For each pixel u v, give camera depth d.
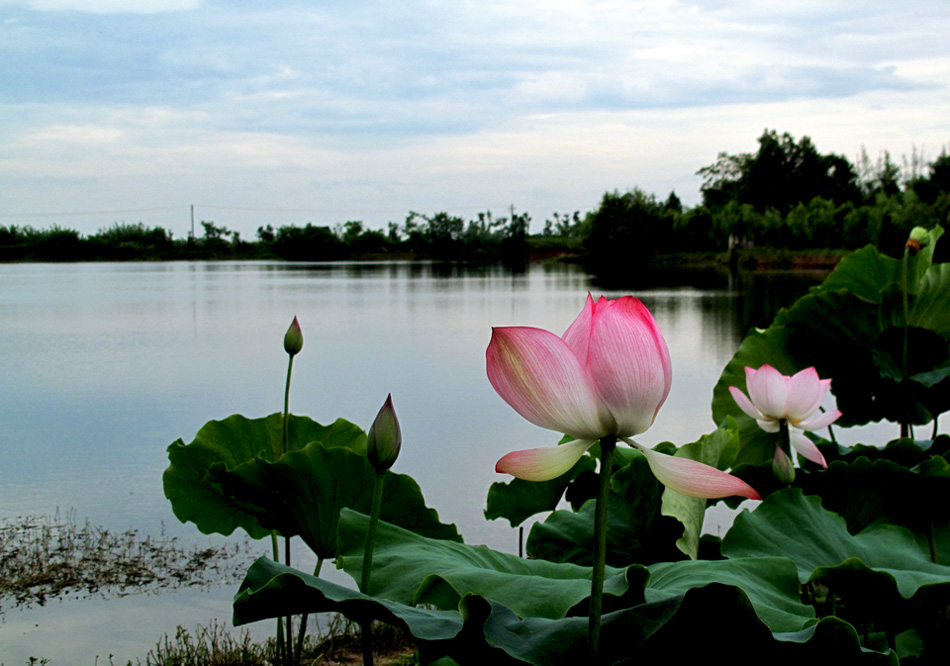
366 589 1.20
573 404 0.93
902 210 41.06
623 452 2.60
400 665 3.14
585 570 1.48
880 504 2.22
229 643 3.32
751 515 1.83
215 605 3.77
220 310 20.67
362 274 43.69
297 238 74.50
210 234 77.94
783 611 1.28
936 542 2.17
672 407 8.02
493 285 31.41
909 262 3.91
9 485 5.65
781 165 64.81
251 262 72.88
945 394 3.40
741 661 1.09
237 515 2.97
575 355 0.94
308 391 9.27
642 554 2.15
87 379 10.21
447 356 12.08
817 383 2.24
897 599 1.46
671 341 13.31
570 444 0.97
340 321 17.56
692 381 9.55
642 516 2.18
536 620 1.13
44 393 9.29
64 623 3.52
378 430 1.15
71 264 68.88
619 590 1.23
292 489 2.34
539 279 36.59
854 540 1.77
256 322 17.59
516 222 69.50
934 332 3.45
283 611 1.13
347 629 3.45
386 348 13.03
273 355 12.38
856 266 4.04
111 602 3.76
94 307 21.83
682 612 1.05
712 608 1.04
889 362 3.56
